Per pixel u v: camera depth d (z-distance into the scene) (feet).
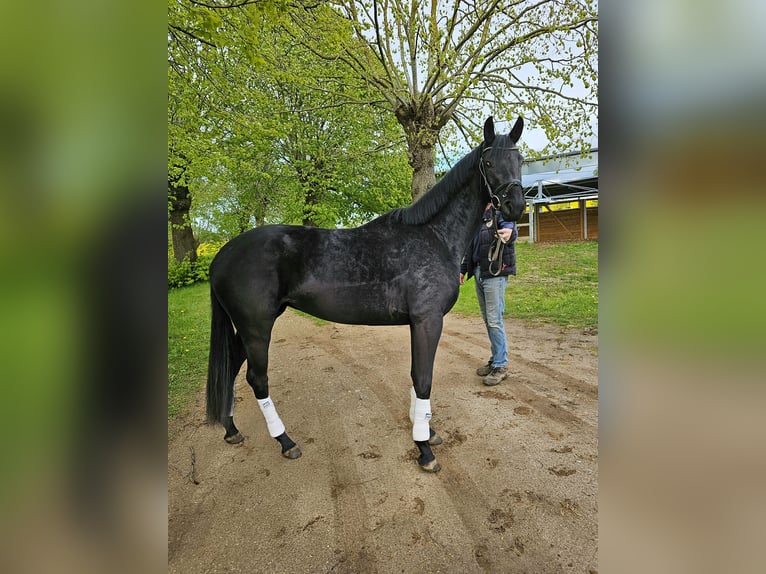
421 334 6.25
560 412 7.78
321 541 4.74
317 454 6.70
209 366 6.71
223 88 14.87
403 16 17.25
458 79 16.87
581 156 17.75
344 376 10.55
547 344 12.30
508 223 8.82
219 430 7.72
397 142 22.79
